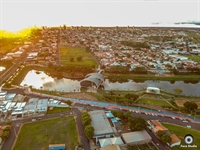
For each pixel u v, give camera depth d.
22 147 154.00
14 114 198.25
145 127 175.50
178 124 188.62
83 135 168.25
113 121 186.88
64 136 167.38
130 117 179.62
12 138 164.75
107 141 152.75
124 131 173.50
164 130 168.25
